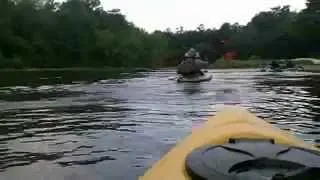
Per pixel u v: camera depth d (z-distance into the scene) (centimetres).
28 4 9538
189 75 3256
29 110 1449
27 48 8788
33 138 926
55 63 9212
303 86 2539
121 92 2228
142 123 1130
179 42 12825
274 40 10569
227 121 432
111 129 1034
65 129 1041
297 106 1502
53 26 9881
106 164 699
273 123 1107
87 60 10069
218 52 11375
